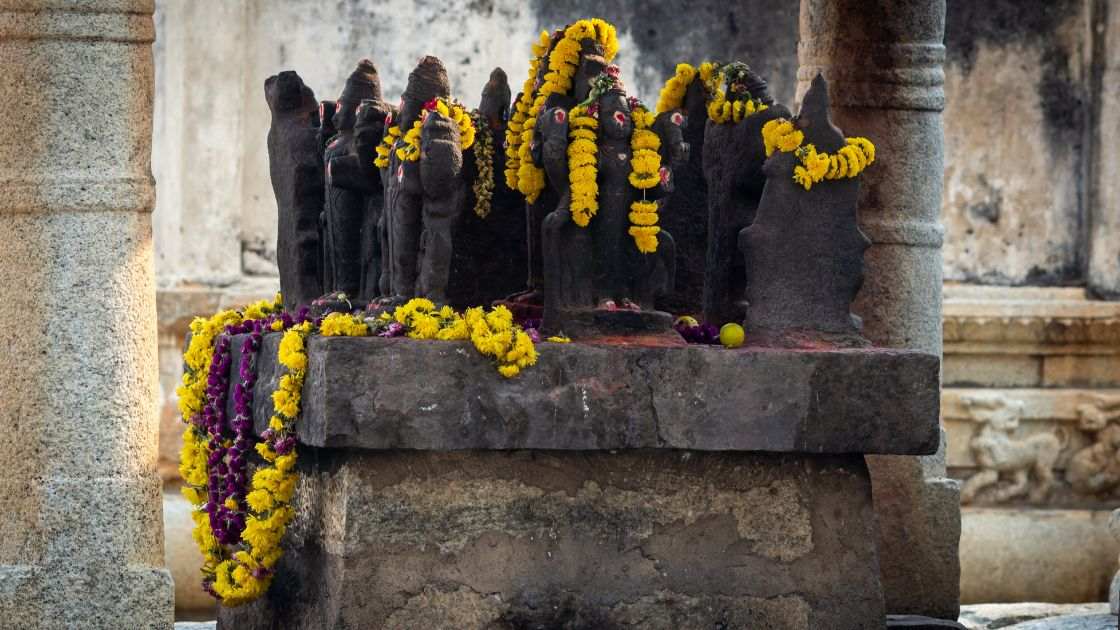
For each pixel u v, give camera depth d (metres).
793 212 5.98
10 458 6.75
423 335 5.57
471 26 10.74
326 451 5.79
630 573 5.74
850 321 6.00
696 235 6.68
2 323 6.75
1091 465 10.85
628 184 5.91
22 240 6.73
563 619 5.68
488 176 6.50
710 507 5.80
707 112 6.47
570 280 5.88
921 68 7.38
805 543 5.86
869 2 7.34
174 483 10.38
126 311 6.80
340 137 6.62
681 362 5.70
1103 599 10.68
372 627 5.55
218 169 10.49
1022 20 11.15
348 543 5.54
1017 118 11.16
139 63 6.83
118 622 6.75
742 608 5.80
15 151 6.73
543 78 6.20
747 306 6.14
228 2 10.50
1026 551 10.62
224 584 6.01
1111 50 11.07
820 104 5.98
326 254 6.72
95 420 6.75
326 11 10.63
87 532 6.73
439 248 5.87
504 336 5.55
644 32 10.84
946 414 10.77
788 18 10.98
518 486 5.68
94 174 6.75
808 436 5.78
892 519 7.30
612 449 5.69
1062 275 11.19
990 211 11.15
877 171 7.37
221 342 6.50
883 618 5.89
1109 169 11.09
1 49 6.74
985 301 10.91
